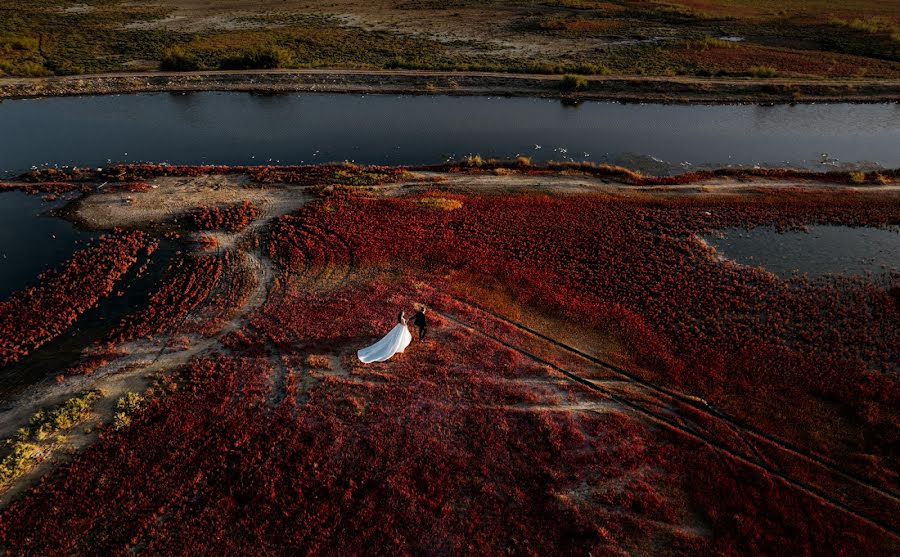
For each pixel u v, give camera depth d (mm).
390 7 98812
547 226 32312
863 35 77312
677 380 21047
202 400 20078
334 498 16578
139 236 31656
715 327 24062
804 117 52281
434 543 15383
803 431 18953
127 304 26031
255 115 53656
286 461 17734
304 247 29859
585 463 17688
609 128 50281
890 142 46219
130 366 21938
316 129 50344
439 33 81625
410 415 19344
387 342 21781
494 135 48906
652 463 17734
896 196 35781
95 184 38406
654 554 15148
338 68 64812
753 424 19203
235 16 92312
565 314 24719
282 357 22000
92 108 55125
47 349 23266
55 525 16047
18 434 18953
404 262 28484
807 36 78625
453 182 38688
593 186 37969
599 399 20188
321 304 25219
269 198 36188
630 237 31203
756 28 83500
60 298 26297
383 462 17672
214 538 15570
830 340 23422
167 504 16516
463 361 21797
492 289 26484
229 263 28797
